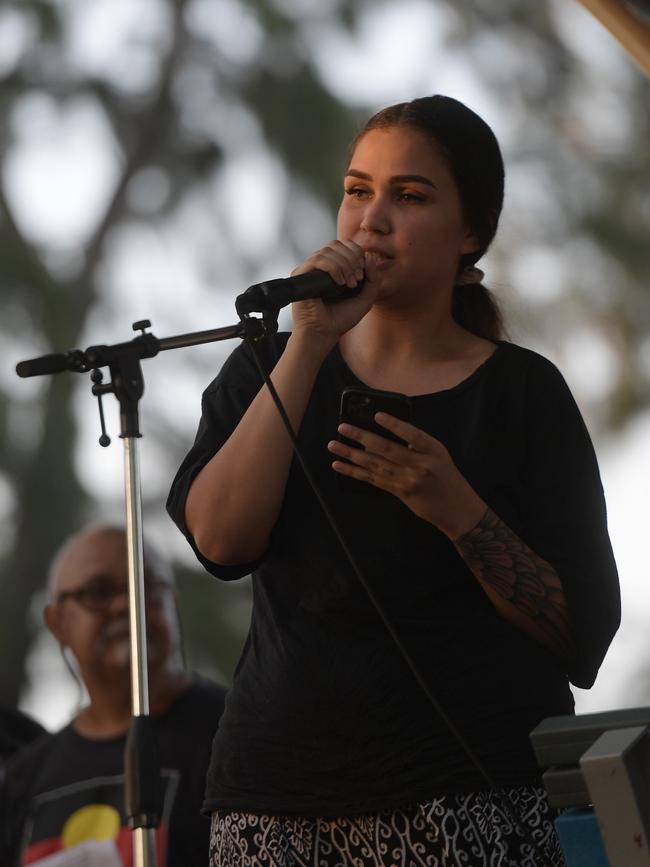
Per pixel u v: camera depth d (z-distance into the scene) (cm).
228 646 3725
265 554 835
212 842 836
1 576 3806
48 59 4316
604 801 700
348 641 809
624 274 4016
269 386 812
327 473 834
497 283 952
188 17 4356
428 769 787
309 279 817
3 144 4281
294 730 807
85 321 4347
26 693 3806
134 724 820
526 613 816
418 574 816
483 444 838
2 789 1344
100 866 1270
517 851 787
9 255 4072
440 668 804
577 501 845
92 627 1344
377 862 789
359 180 867
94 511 3922
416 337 866
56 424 3925
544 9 4291
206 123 4325
